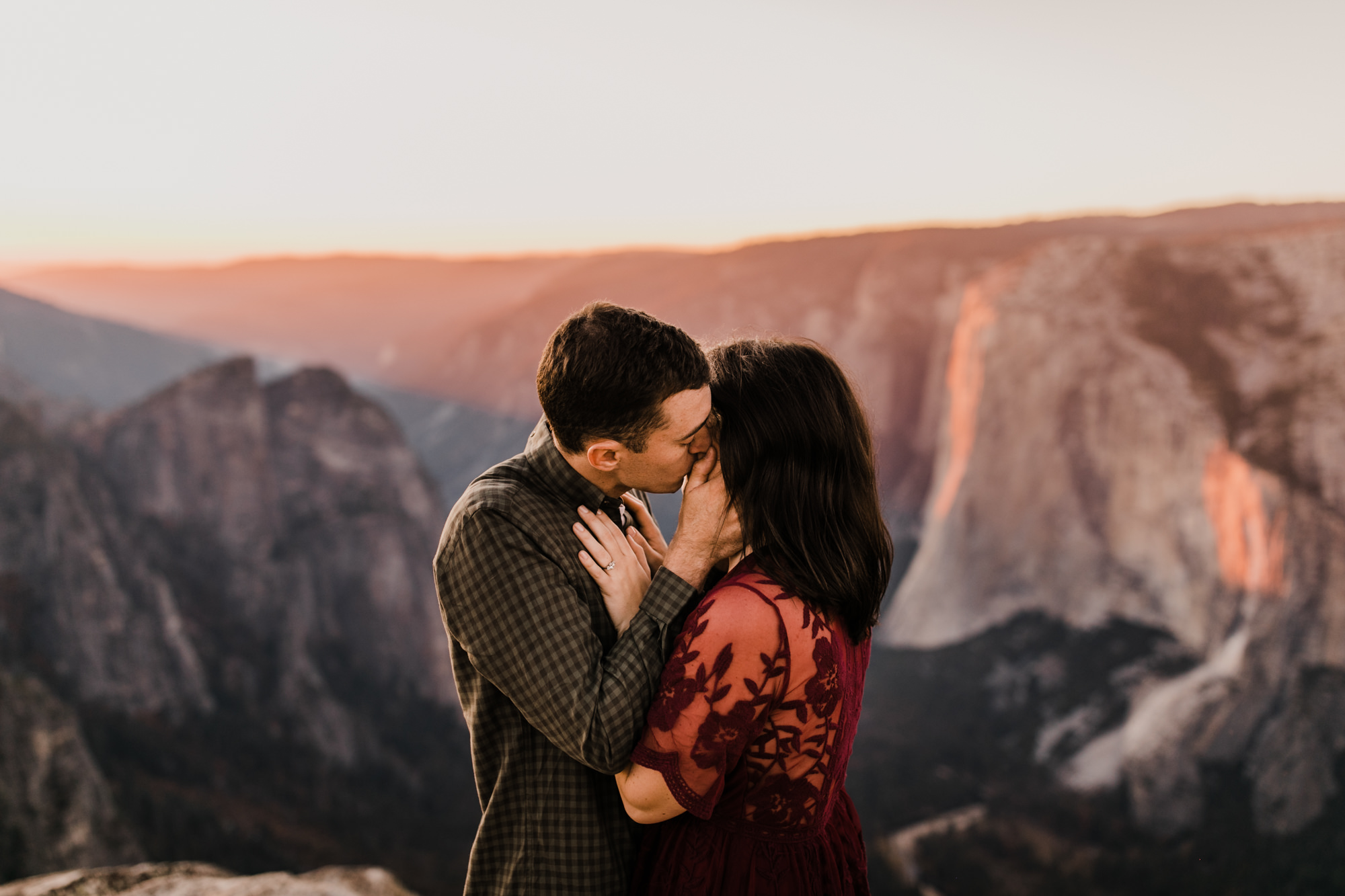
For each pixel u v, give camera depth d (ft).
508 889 7.51
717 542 7.31
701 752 6.54
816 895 7.16
